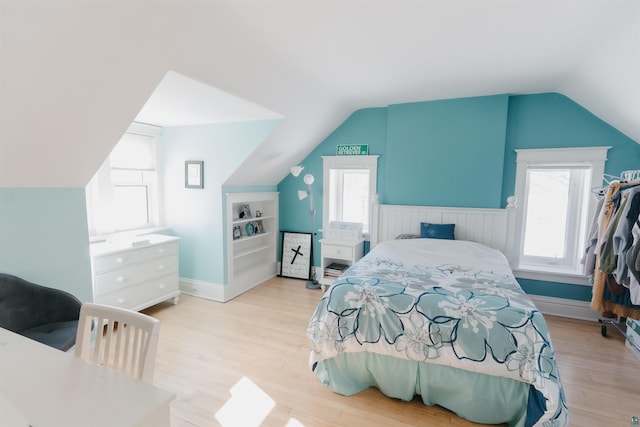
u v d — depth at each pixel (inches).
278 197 185.5
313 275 177.6
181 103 108.7
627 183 95.8
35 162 77.4
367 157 161.0
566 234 137.0
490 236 138.1
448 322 72.5
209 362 95.0
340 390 80.8
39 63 58.2
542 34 80.5
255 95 104.8
